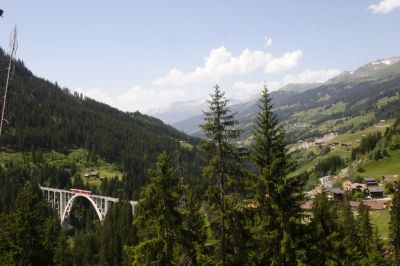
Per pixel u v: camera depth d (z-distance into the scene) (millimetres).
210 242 27531
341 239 45781
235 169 27094
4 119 22859
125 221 127000
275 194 29500
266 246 29812
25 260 34406
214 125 26125
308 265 30234
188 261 28797
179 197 28094
